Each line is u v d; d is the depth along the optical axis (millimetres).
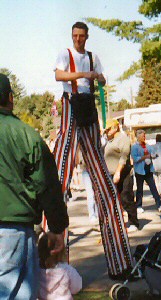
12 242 3422
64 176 6000
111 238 6207
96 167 6223
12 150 3465
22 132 3502
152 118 36250
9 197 3443
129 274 5598
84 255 7750
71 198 15914
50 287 4082
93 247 8312
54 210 3496
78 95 5996
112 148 9148
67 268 4160
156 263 5348
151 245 5449
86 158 6242
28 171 3486
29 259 3498
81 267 7000
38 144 3498
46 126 73625
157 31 25297
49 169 3512
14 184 3443
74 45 6020
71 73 5871
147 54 25500
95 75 5941
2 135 3486
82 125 6078
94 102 6129
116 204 6234
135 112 36656
